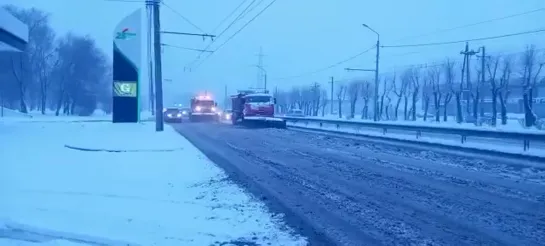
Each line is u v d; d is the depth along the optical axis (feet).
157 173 46.29
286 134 101.86
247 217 28.09
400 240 23.29
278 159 56.59
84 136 92.17
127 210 29.99
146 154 63.05
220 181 41.11
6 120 179.11
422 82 215.72
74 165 52.21
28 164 52.49
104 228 25.76
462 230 24.90
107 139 84.23
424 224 26.14
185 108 233.14
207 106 187.93
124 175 45.01
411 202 31.65
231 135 98.99
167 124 156.25
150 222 26.99
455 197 33.17
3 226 25.80
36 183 39.75
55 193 35.37
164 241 23.52
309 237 23.95
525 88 145.89
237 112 147.43
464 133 71.67
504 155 58.29
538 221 26.58
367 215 28.30
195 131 113.70
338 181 40.32
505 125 136.15
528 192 34.88
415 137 84.94
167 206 31.24
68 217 27.89
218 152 65.10
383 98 242.78
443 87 223.30
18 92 265.95
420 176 42.70
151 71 215.10
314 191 35.91
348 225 26.09
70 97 285.23
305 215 28.37
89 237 24.07
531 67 160.86
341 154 61.46
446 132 75.51
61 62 274.57
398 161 53.78
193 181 41.52
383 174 44.01
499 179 40.88
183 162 54.70
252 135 98.89
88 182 40.83
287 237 23.97
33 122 163.02
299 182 40.01
